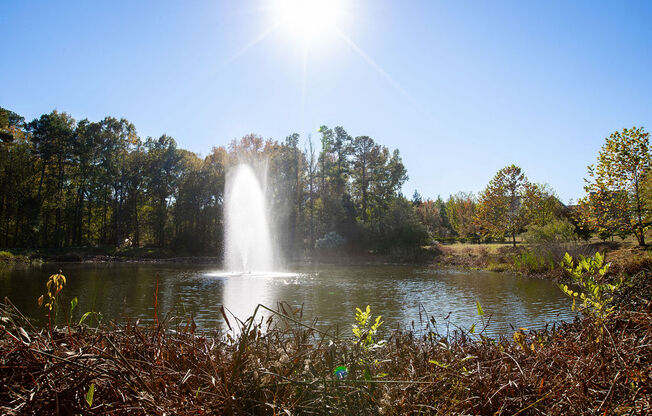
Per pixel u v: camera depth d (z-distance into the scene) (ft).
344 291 59.06
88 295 52.70
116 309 41.68
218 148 170.91
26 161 152.35
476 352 11.96
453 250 134.72
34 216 142.00
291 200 161.99
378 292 58.29
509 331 29.68
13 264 108.47
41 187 155.22
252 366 7.77
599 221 88.43
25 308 39.86
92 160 169.07
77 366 6.74
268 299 50.70
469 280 74.59
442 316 38.93
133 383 7.07
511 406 8.18
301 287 64.03
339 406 7.67
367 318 12.19
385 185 201.36
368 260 135.74
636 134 83.20
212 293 56.13
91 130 165.89
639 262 41.37
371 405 8.11
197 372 7.95
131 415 6.61
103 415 6.64
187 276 81.87
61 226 167.94
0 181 141.79
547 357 10.02
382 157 195.93
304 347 9.75
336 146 195.00
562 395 7.69
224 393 6.91
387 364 10.82
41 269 96.73
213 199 167.22
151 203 184.55
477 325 33.45
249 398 6.94
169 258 142.10
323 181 186.50
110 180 165.17
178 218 169.58
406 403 7.68
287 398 7.46
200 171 167.02
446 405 7.90
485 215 141.69
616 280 14.07
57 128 152.05
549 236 99.19
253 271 96.32
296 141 179.63
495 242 167.32
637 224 83.41
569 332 12.79
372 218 180.96
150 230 185.88
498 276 82.12
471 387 8.53
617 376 7.50
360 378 8.91
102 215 185.57
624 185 85.66
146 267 107.55
